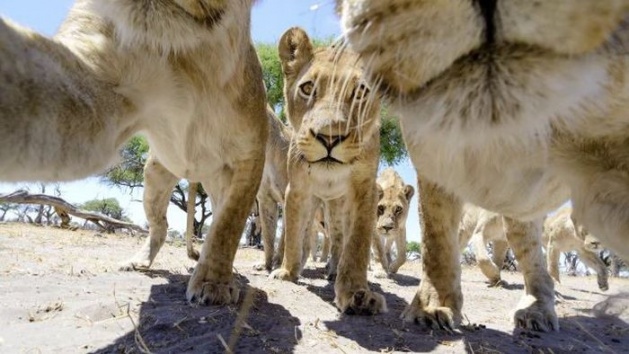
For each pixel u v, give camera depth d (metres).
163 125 0.78
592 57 0.31
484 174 0.51
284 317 0.84
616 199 0.42
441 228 0.82
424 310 0.82
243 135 0.88
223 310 0.82
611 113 0.36
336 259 1.66
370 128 1.00
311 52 1.22
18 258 1.53
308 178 1.36
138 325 0.74
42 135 0.46
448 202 0.80
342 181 1.06
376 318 0.88
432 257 0.83
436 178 0.60
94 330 0.72
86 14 0.58
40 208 4.89
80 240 2.51
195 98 0.76
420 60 0.31
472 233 2.36
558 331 0.90
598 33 0.29
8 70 0.44
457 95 0.32
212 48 0.71
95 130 0.52
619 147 0.40
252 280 1.35
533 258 0.98
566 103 0.32
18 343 0.67
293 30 1.25
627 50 0.31
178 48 0.62
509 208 0.56
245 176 0.90
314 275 1.78
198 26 0.58
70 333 0.71
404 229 2.54
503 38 0.30
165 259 1.83
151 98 0.66
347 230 1.13
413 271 2.73
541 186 0.53
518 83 0.31
